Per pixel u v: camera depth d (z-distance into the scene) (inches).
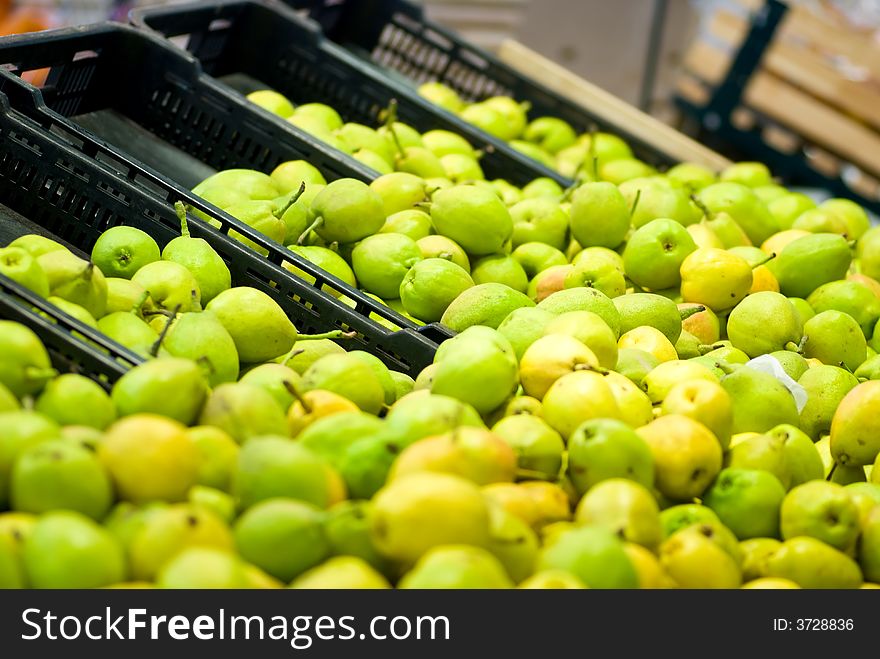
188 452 54.4
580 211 110.4
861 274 123.2
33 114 95.7
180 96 117.8
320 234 103.5
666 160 156.0
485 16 291.7
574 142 159.0
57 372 64.9
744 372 78.9
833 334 96.9
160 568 48.9
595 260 99.9
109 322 73.8
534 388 73.0
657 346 86.3
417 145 129.7
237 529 51.3
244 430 60.3
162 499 53.3
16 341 59.0
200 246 86.6
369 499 59.6
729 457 69.2
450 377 69.0
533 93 163.6
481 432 58.8
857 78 215.8
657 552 57.9
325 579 47.9
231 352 74.8
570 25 295.3
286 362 78.7
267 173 116.6
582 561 51.5
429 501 50.1
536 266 108.3
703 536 59.2
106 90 118.3
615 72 302.0
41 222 94.1
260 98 128.8
